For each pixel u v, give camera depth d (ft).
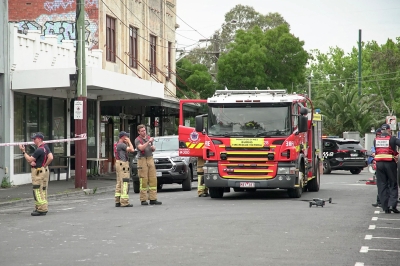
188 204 66.54
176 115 149.07
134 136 146.00
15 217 57.21
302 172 75.10
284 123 69.97
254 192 82.89
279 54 206.90
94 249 39.50
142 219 53.57
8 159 91.30
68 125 109.70
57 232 46.91
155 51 154.71
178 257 36.55
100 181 103.65
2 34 90.99
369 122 224.53
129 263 35.01
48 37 103.71
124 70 133.69
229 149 70.13
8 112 91.81
